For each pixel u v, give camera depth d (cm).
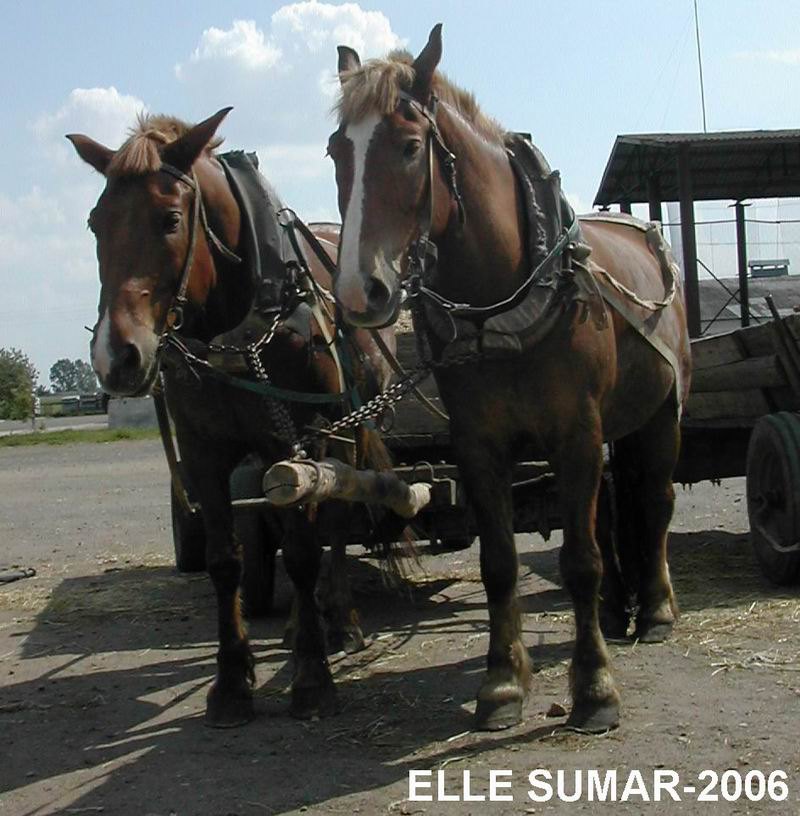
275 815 360
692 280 1164
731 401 684
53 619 701
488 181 412
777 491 633
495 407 421
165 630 654
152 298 398
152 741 445
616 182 1388
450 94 419
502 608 438
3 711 496
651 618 546
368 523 642
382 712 461
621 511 563
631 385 485
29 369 5119
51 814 373
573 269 416
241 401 454
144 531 1140
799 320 599
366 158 373
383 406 431
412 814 353
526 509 667
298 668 466
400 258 376
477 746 409
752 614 579
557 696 465
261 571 653
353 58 426
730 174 1343
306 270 470
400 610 668
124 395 386
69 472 2005
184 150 412
